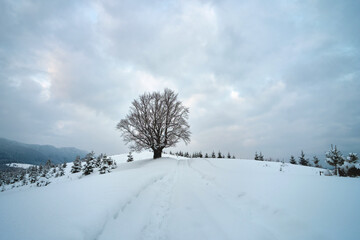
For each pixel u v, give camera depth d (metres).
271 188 4.66
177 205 4.60
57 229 2.43
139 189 5.29
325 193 3.66
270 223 3.07
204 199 4.87
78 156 34.56
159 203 4.87
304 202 3.42
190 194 5.50
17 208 3.17
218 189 5.82
